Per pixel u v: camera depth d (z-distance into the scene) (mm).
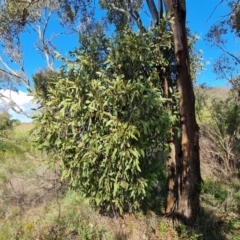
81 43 4023
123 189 3729
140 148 3438
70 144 3633
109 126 3467
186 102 3789
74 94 3568
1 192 5094
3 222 4074
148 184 3805
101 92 3445
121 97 3324
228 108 7070
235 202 4711
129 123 3299
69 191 4883
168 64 4062
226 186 5766
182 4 3660
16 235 3637
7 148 8945
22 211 4406
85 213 4109
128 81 3348
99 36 4027
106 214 4121
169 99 3570
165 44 3854
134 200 3941
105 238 3604
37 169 6434
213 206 4570
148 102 3365
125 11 4922
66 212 4215
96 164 3637
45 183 5320
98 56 3969
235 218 4223
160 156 4023
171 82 4164
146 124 3314
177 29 3684
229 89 8156
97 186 3766
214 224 3947
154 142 3742
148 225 3857
